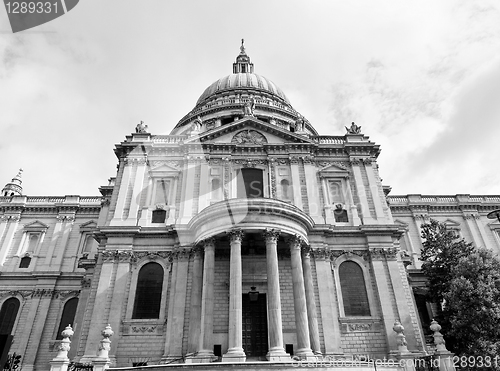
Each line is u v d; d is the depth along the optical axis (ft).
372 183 115.03
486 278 89.30
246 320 91.50
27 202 171.53
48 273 150.61
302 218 94.79
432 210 166.61
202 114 169.68
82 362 83.20
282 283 96.02
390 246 102.99
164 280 96.84
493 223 163.43
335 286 98.02
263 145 117.91
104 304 91.61
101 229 100.63
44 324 142.20
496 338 83.25
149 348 88.28
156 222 106.52
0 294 148.46
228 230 86.94
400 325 87.92
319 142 124.67
